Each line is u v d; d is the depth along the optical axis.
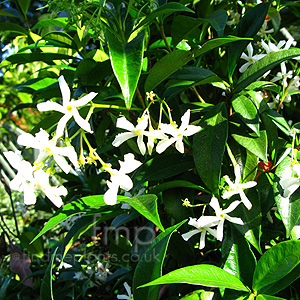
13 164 0.25
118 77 0.25
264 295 0.25
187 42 0.40
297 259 0.25
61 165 0.25
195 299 0.27
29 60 0.35
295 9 0.45
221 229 0.27
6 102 0.89
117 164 0.43
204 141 0.28
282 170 0.27
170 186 0.31
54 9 0.29
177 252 0.35
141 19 0.31
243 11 0.44
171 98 0.32
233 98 0.29
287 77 0.35
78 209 0.27
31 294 0.49
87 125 0.25
